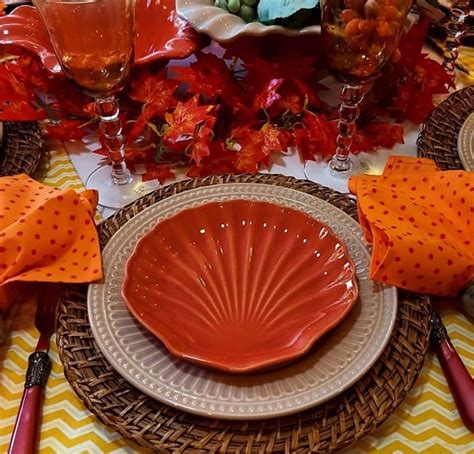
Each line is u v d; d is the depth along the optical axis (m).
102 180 0.74
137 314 0.50
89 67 0.64
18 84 0.80
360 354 0.48
